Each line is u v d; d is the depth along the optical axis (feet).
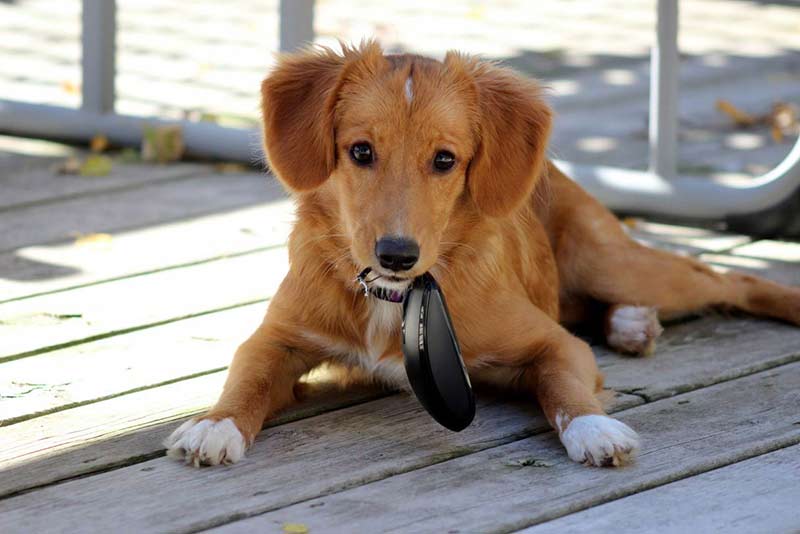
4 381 12.80
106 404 12.30
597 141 23.72
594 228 14.73
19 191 19.88
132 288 15.81
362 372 12.85
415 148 11.35
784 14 37.11
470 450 11.33
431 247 11.26
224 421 11.09
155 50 30.58
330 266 12.24
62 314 14.78
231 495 10.30
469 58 12.43
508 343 12.39
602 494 10.30
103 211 19.03
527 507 10.06
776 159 22.43
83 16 22.22
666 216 19.12
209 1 37.19
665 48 18.49
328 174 11.74
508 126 12.02
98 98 22.56
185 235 18.06
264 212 19.27
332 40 30.63
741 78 29.22
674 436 11.57
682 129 24.84
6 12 34.58
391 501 10.21
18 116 22.94
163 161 22.02
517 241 13.38
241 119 24.02
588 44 32.45
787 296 14.93
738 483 10.58
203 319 14.84
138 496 10.28
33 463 10.93
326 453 11.20
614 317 14.03
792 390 12.74
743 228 18.61
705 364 13.56
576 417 11.18
